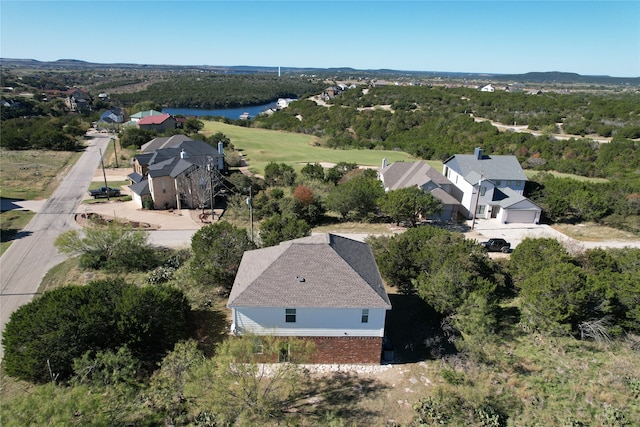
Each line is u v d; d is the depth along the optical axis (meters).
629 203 49.94
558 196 50.44
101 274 34.16
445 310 26.45
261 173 73.00
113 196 56.78
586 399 21.09
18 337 21.53
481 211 50.94
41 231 43.19
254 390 19.11
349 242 28.33
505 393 21.45
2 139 82.19
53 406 15.62
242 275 25.30
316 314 23.00
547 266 29.86
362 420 19.73
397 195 45.62
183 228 45.62
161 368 21.84
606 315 26.36
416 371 23.38
